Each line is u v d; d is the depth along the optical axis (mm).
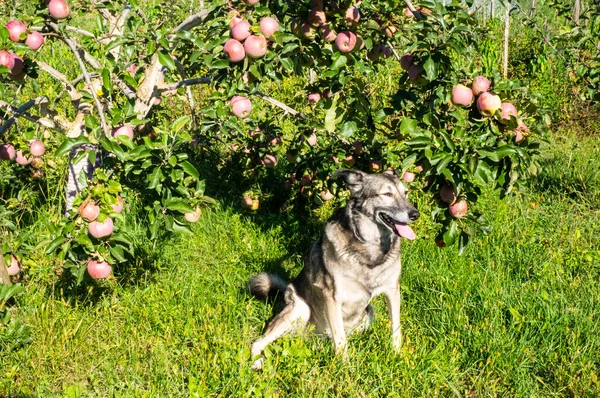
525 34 11688
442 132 4133
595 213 6301
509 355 4609
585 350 4633
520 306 4945
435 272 5254
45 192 5938
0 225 4910
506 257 5492
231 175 6504
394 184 4742
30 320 4754
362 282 4734
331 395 4434
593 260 5441
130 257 5367
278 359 4535
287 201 6133
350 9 4438
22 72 4566
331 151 5344
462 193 4309
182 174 4336
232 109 4578
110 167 4527
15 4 4883
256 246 5676
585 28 5734
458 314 4867
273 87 8703
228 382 4387
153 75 4863
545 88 9125
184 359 4609
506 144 4117
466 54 4250
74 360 4602
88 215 4273
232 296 5023
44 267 5051
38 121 4938
